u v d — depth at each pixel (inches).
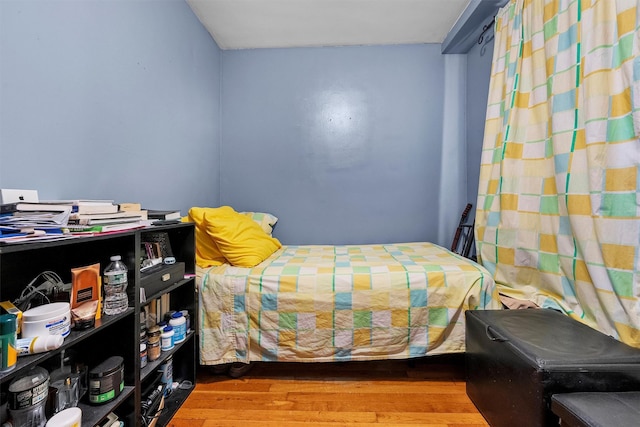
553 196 58.3
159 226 46.8
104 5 51.1
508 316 53.3
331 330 59.6
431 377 63.0
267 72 104.3
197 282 60.2
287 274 61.0
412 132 104.2
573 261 53.8
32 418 30.7
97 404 37.0
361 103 104.0
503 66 72.9
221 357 59.4
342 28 93.5
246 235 70.8
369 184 105.0
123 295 40.3
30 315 29.2
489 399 48.7
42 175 40.8
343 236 105.7
